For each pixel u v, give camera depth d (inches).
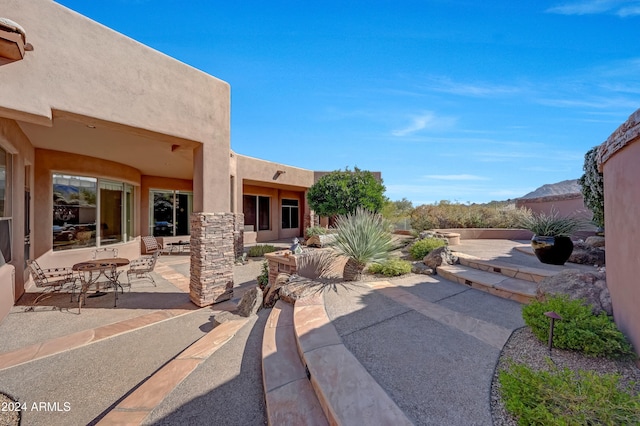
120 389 138.6
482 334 141.4
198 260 260.1
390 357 120.2
